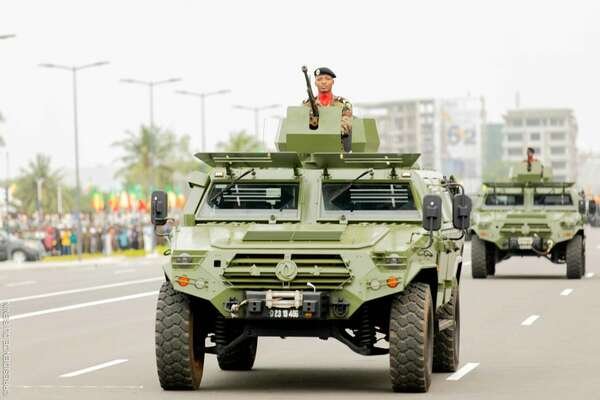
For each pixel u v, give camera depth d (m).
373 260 33.34
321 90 39.97
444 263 36.75
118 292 82.12
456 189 41.69
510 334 51.19
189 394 33.78
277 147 39.22
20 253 144.25
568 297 72.06
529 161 92.25
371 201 36.75
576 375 38.06
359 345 34.44
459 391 34.34
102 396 33.44
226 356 39.53
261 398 32.97
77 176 158.25
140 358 43.34
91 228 170.12
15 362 42.12
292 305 33.06
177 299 33.94
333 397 33.09
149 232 161.00
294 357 43.75
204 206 37.00
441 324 36.81
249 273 33.34
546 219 90.31
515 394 33.78
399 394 33.66
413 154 36.38
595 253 139.38
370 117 40.41
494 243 91.38
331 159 36.84
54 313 64.56
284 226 35.81
